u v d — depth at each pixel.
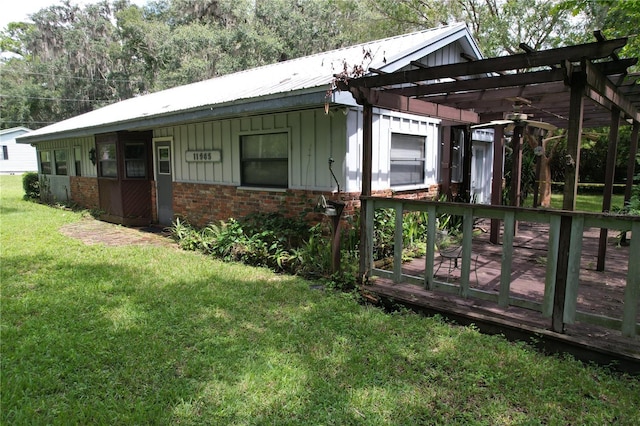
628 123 6.68
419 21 18.83
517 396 2.75
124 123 9.05
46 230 9.18
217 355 3.33
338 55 8.20
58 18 37.66
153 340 3.59
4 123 37.44
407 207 4.23
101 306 4.42
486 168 10.93
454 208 3.85
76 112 36.28
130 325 3.91
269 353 3.35
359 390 2.84
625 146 14.16
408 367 3.12
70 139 13.25
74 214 11.79
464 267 3.83
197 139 8.65
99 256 6.74
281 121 6.89
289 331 3.77
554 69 3.98
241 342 3.55
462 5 17.83
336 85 4.54
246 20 27.02
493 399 2.74
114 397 2.81
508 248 3.54
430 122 7.95
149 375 3.04
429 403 2.71
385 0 18.59
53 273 5.71
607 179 5.54
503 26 15.51
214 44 25.16
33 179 16.45
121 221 10.31
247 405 2.69
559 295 3.30
